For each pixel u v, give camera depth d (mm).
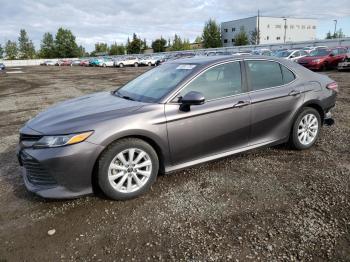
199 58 4324
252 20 88562
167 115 3482
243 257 2486
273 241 2664
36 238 2818
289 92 4375
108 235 2824
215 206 3236
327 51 19172
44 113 3803
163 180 3854
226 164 4277
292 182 3713
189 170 4117
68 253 2607
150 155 3455
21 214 3209
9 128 6973
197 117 3652
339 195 3385
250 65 4211
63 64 68562
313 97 4621
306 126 4676
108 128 3189
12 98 12328
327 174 3896
